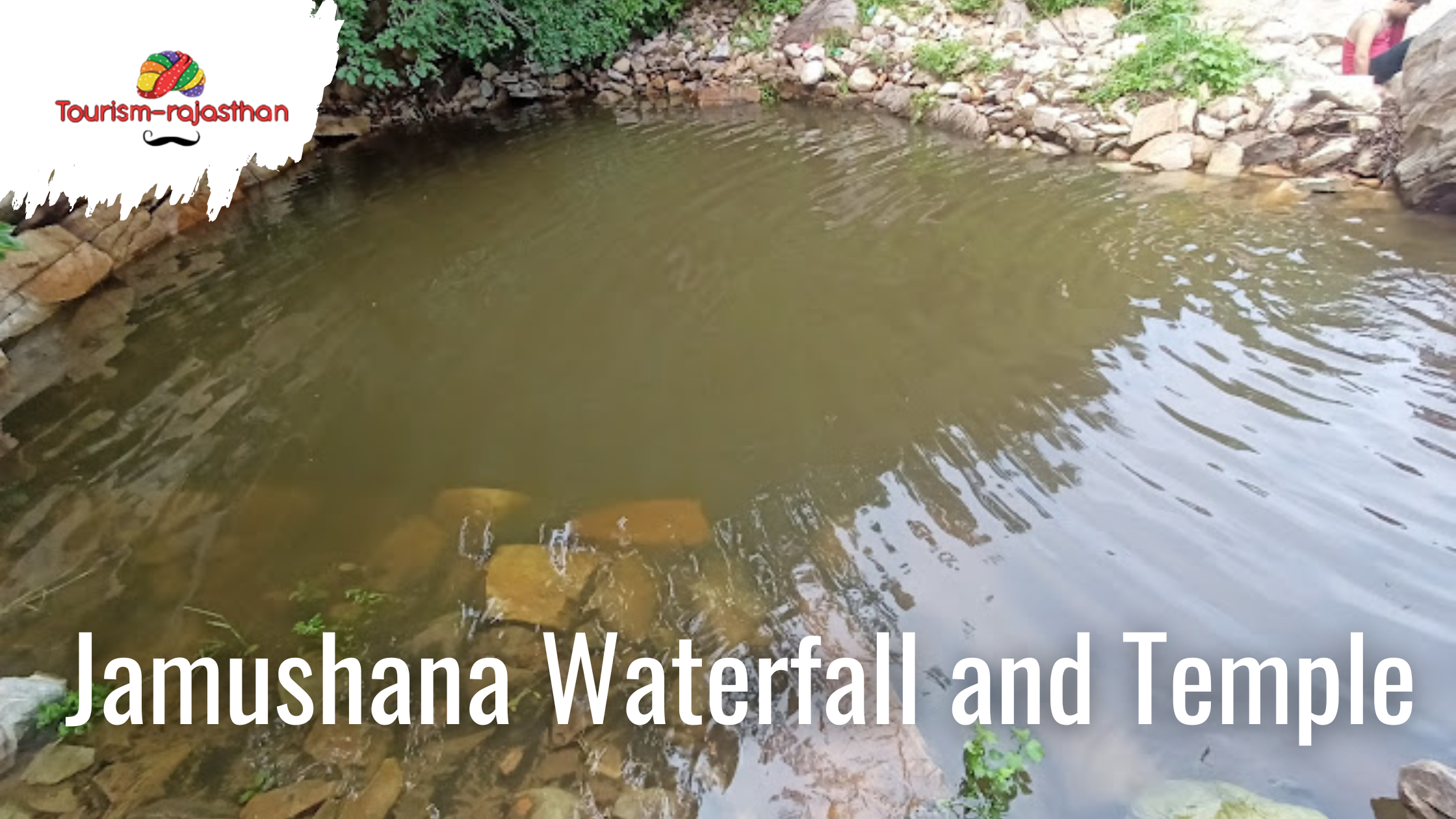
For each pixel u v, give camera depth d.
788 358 5.23
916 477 4.23
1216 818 2.61
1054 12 10.01
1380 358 4.85
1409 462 4.07
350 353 5.42
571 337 5.54
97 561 3.86
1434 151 6.48
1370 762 2.81
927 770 2.87
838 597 3.59
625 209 7.41
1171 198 7.13
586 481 4.31
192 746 3.03
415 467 4.42
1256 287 5.66
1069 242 6.47
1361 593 3.42
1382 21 7.67
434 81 10.16
